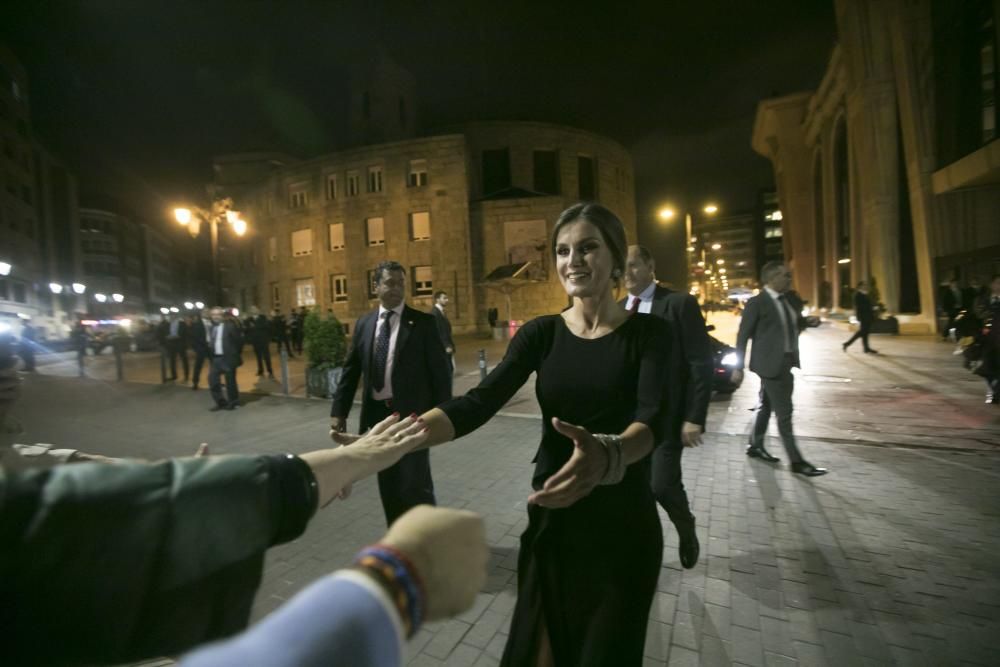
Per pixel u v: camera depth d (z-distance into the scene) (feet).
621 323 5.07
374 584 1.45
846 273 100.83
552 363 5.09
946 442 18.11
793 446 15.51
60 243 174.70
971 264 50.60
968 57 51.19
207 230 130.41
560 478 3.79
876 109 67.26
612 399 4.83
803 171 128.88
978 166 48.49
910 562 10.28
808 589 9.49
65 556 1.60
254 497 2.09
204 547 1.88
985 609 8.68
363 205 106.32
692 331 9.61
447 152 102.63
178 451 21.93
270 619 1.28
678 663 7.70
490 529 12.64
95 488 1.71
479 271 104.22
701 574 10.14
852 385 29.37
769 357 15.51
